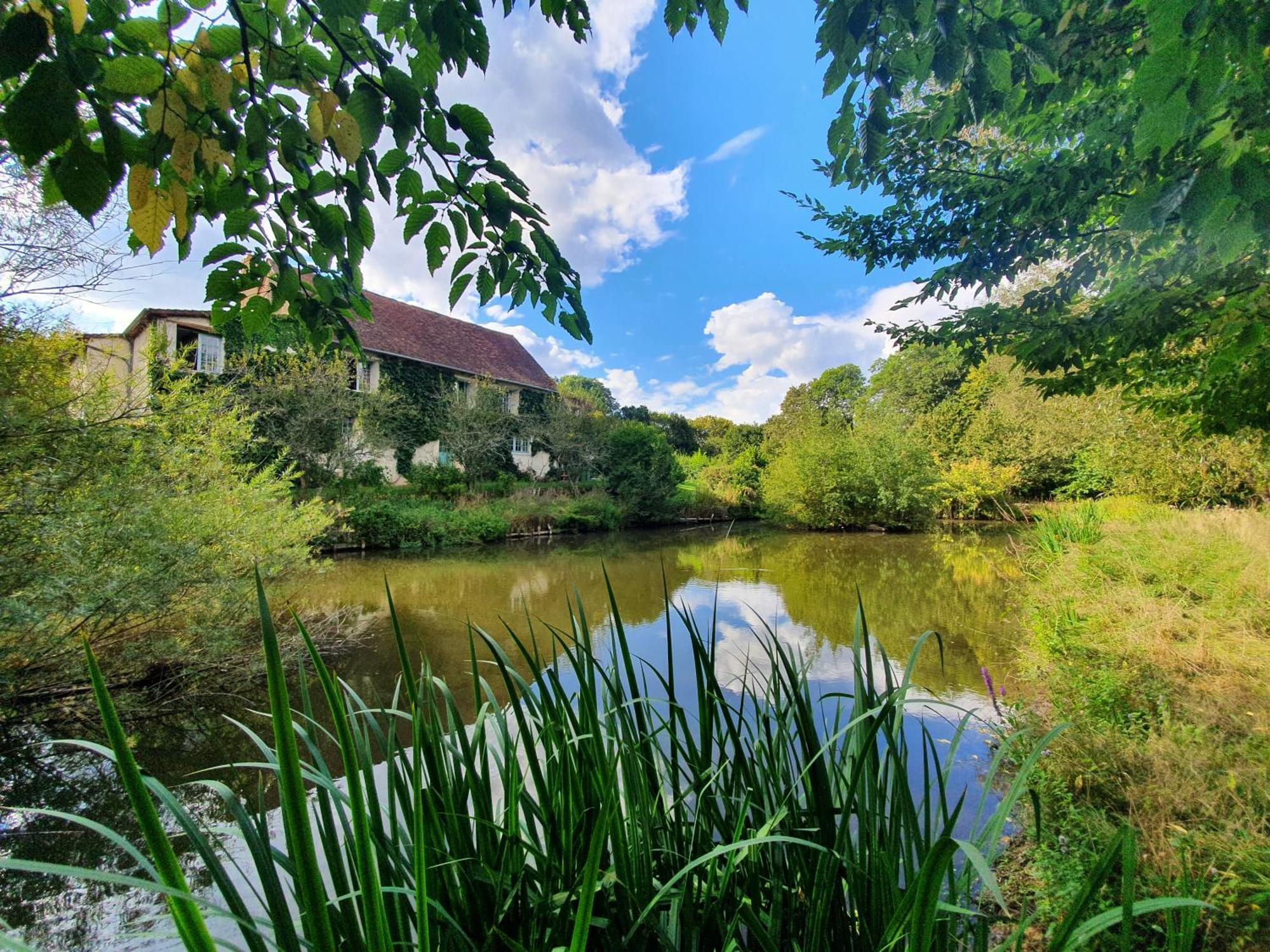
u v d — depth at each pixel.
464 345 19.48
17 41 0.68
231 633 4.01
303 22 1.00
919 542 12.92
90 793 2.76
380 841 0.84
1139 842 1.75
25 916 1.99
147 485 3.80
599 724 1.05
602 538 14.40
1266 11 0.83
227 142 0.98
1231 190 1.11
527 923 0.98
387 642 5.10
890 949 0.89
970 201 3.01
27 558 3.11
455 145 1.13
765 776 1.13
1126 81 2.07
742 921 1.04
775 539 14.06
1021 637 4.92
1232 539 4.85
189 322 11.22
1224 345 2.36
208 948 0.55
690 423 36.69
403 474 15.77
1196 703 2.46
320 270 1.45
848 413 30.59
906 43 1.07
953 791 2.49
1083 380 3.11
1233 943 1.39
